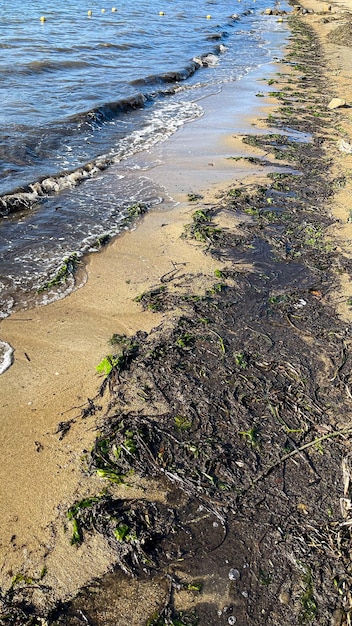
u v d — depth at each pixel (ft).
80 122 41.60
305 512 13.30
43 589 11.64
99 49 66.03
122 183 32.73
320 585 11.78
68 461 14.39
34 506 13.24
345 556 12.31
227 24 103.45
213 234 26.45
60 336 19.17
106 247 25.38
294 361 18.20
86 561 12.17
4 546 12.39
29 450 14.69
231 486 13.84
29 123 40.11
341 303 21.58
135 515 13.04
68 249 25.03
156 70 60.54
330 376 17.66
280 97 54.70
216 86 58.44
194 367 17.60
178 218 28.43
